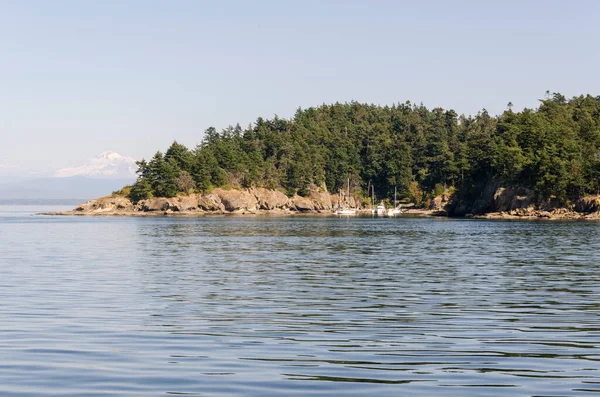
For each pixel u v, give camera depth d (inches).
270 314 1181.7
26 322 1081.4
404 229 5447.8
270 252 2827.3
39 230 5231.3
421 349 885.8
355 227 5876.0
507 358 832.3
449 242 3602.4
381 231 5068.9
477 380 725.3
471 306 1282.0
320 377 736.3
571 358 832.3
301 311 1218.0
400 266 2159.2
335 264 2234.3
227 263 2268.7
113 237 4136.3
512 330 1026.1
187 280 1734.7
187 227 5826.8
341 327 1052.5
